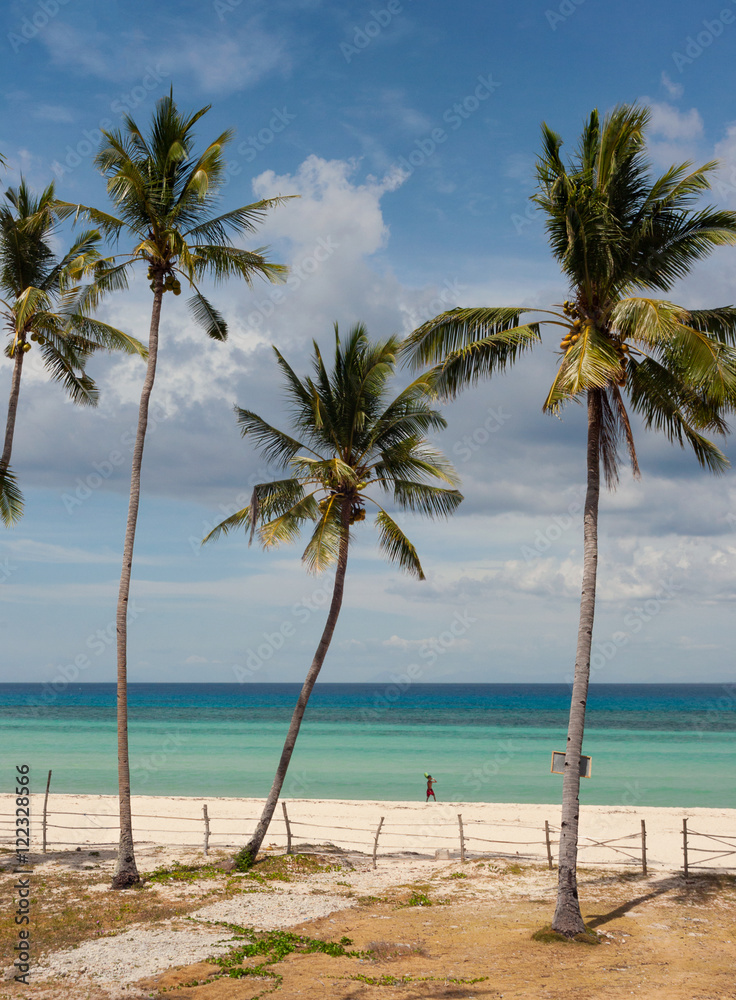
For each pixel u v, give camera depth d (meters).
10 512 19.55
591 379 11.85
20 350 19.00
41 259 19.44
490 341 13.90
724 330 14.12
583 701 12.98
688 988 10.11
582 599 13.28
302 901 14.45
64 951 11.44
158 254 16.72
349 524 18.47
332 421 18.88
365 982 10.31
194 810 27.61
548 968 10.92
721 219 13.11
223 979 10.38
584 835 23.14
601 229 12.94
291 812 27.36
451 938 12.38
